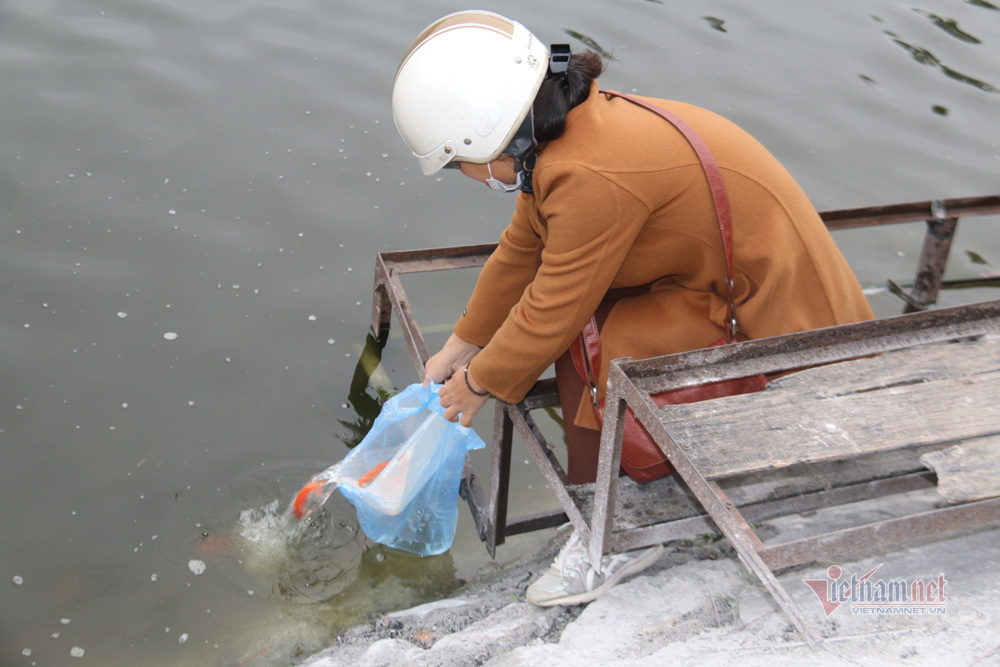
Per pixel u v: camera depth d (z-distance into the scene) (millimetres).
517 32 1997
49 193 4227
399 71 2080
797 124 5211
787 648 1917
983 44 6102
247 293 3885
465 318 2701
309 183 4504
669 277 2254
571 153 1921
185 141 4660
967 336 2004
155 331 3652
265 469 3188
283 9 5852
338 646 2549
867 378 1938
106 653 2576
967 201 3920
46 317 3635
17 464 3090
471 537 3057
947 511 1810
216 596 2768
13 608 2672
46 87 4863
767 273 2066
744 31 6070
